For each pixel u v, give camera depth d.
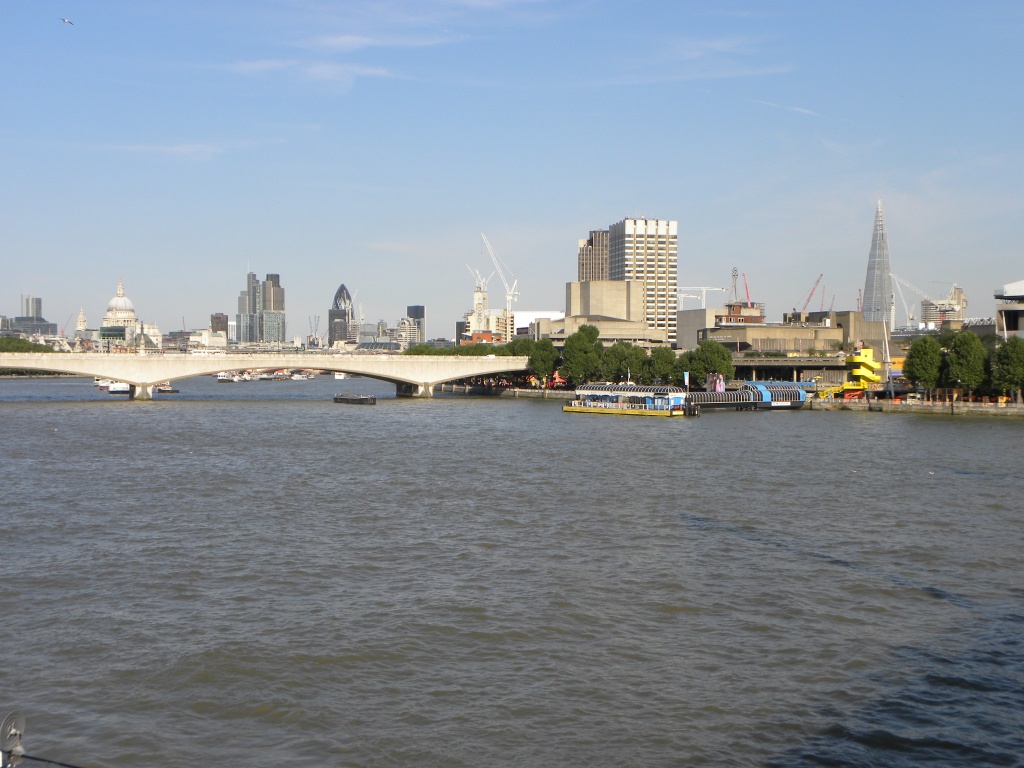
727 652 70.56
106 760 55.41
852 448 193.25
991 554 97.94
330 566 92.56
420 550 98.88
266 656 69.69
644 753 56.41
